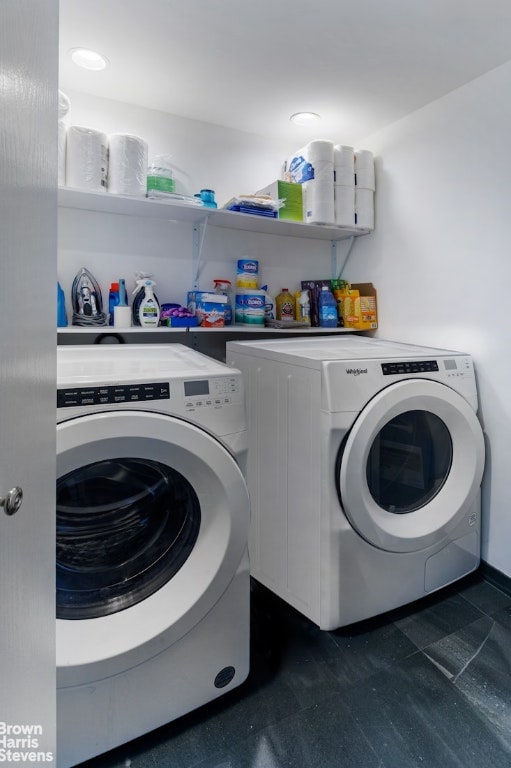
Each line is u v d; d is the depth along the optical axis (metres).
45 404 0.62
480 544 1.91
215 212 2.06
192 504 1.21
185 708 1.22
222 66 1.82
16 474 0.52
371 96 2.04
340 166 2.31
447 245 2.03
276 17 1.52
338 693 1.36
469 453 1.78
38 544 0.60
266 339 2.41
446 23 1.54
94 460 1.04
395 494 1.71
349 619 1.57
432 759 1.16
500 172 1.78
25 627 0.56
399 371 1.61
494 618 1.69
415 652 1.52
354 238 2.60
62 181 1.76
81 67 1.83
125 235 2.17
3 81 0.46
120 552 1.19
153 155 2.20
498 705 1.31
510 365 1.79
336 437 1.47
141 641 1.08
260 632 1.63
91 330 1.93
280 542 1.74
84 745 1.09
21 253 0.52
